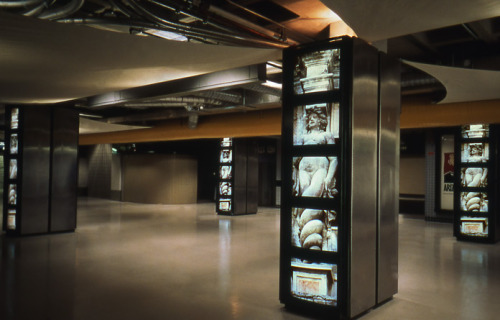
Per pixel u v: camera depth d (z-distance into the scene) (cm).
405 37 708
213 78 767
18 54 507
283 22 641
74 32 429
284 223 508
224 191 1641
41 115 1046
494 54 762
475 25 620
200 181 2570
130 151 2320
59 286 589
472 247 980
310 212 488
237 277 656
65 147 1093
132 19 532
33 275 648
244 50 511
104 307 502
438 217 1498
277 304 525
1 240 964
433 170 1520
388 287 543
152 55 520
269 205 2130
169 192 2131
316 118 486
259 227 1261
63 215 1093
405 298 559
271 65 738
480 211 1062
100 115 1513
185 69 595
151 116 1373
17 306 498
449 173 1489
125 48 489
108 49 492
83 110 1458
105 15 590
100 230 1151
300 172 498
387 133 544
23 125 1016
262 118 1277
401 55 824
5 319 453
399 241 1054
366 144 494
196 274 672
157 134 1584
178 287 595
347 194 464
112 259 777
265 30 609
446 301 548
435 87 823
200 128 1441
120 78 640
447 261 811
